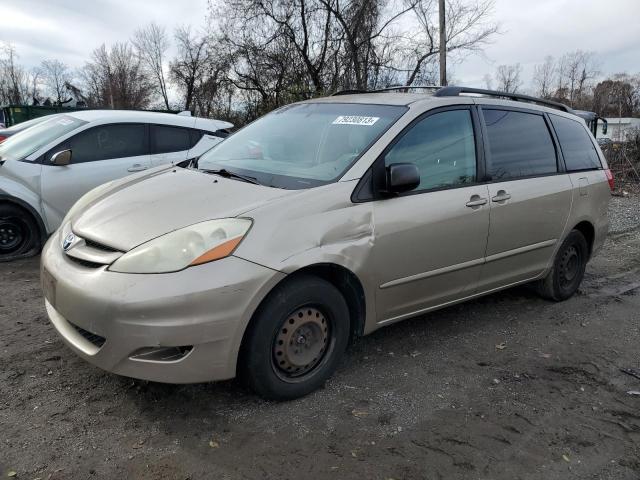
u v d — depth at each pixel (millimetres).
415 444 2896
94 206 3453
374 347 4031
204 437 2854
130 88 58125
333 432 2957
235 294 2781
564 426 3145
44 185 5883
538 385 3604
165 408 3086
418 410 3225
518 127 4504
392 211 3432
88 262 2969
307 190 3203
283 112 4484
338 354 3357
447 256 3791
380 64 26312
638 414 3316
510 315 4816
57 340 3895
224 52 27734
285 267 2922
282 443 2838
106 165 6227
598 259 7023
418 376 3633
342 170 3396
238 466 2648
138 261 2781
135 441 2801
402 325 4457
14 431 2832
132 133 6465
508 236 4230
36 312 4441
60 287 2963
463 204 3832
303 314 3133
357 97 4250
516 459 2824
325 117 4031
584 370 3852
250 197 3135
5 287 5031
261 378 3016
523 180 4359
